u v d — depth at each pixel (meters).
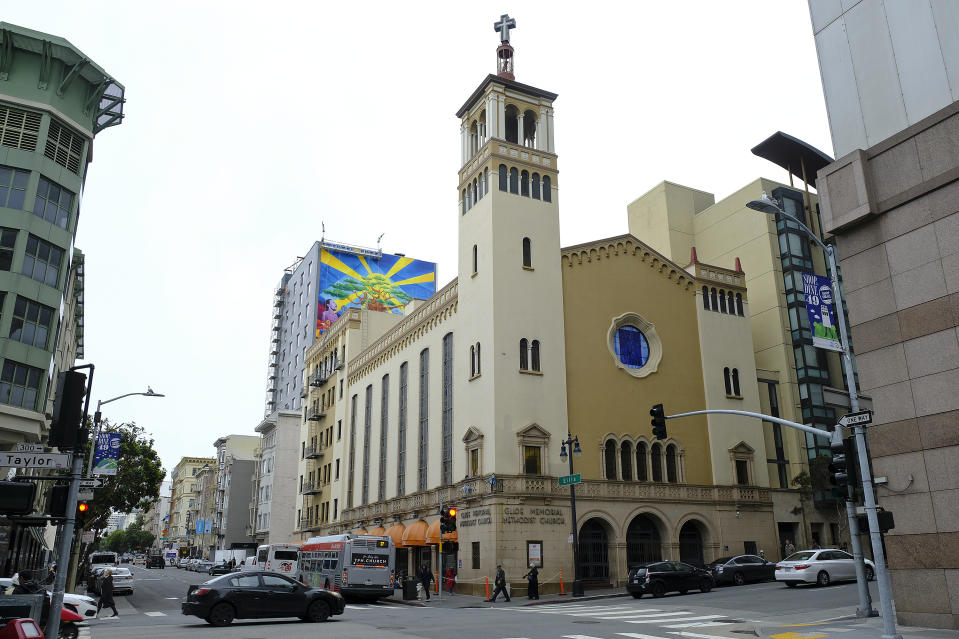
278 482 87.94
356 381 64.81
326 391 73.56
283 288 128.00
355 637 18.47
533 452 40.09
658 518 42.75
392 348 57.22
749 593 31.14
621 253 47.12
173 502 176.75
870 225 19.05
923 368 17.31
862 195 18.95
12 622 8.94
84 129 32.81
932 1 18.30
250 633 19.75
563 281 44.34
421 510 46.84
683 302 48.78
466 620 23.28
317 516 71.25
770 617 22.12
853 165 19.33
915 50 18.56
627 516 41.50
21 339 28.78
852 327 19.16
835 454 18.81
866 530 16.09
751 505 45.91
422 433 49.97
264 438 96.25
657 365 45.88
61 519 12.41
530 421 40.28
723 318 50.00
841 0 20.69
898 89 18.86
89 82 33.09
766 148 55.66
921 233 17.78
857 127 19.77
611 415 43.25
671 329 47.56
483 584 37.72
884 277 18.50
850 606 23.84
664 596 32.81
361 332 68.06
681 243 60.88
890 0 19.31
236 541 110.69
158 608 35.38
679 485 43.88
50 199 30.92
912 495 17.14
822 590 29.94
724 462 46.22
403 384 54.62
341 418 67.44
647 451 43.88
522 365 41.25
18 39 31.05
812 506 48.53
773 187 56.47
